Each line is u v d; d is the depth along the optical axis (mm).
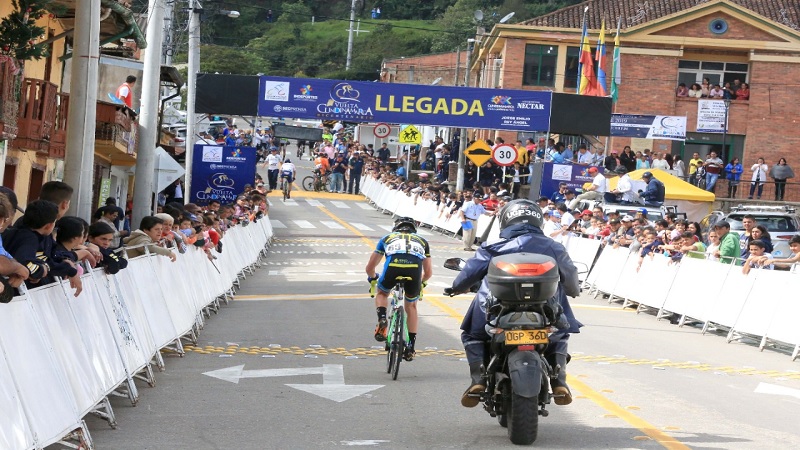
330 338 17031
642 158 55531
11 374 7680
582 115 46969
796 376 15250
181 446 9203
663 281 23375
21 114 21062
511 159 48906
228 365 14117
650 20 64250
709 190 55500
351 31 135250
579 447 9328
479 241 41938
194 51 42219
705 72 64188
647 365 15297
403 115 46500
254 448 9156
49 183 11383
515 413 9164
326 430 9977
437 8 144375
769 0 69000
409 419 10602
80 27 16422
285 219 52469
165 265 14875
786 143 63281
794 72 63094
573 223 33531
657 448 9359
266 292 25141
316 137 97062
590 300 26859
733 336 20125
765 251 21844
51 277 9406
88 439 9031
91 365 9812
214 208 26359
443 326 18703
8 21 18828
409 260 13445
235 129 78562
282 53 139625
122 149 30859
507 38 65312
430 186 54719
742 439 9953
